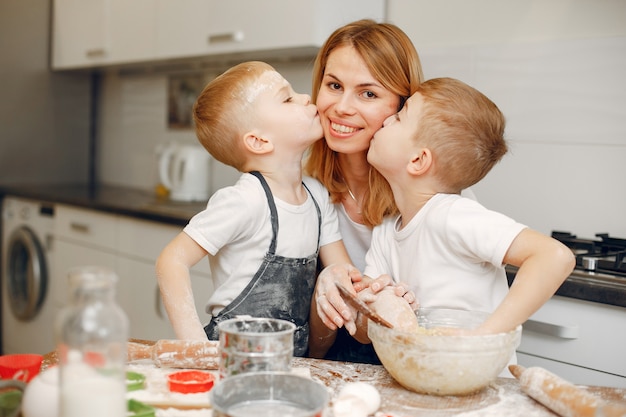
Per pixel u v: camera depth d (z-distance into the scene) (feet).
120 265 8.63
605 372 4.71
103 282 2.37
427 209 3.91
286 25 7.11
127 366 3.25
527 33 6.30
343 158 4.61
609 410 2.59
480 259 3.76
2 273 10.94
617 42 5.74
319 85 4.64
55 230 9.88
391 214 4.44
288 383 2.66
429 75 7.03
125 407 2.49
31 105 11.39
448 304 3.82
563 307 4.88
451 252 3.79
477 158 3.84
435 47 6.97
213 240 3.91
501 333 3.08
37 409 2.48
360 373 3.34
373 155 4.05
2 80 10.98
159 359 3.22
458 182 3.94
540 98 6.23
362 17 7.26
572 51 6.01
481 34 6.61
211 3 8.05
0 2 10.85
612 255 5.18
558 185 6.15
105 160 12.16
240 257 4.13
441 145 3.79
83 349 2.34
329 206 4.64
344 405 2.68
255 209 4.02
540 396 2.91
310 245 4.33
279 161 4.20
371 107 4.23
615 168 5.80
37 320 10.28
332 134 4.32
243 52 7.79
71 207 9.48
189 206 8.63
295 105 4.19
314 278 4.41
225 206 3.95
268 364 2.86
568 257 3.30
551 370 4.97
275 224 4.10
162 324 7.99
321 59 4.57
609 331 4.67
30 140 11.43
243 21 7.62
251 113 4.14
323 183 4.69
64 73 11.74
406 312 3.42
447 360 2.91
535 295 3.24
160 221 7.80
